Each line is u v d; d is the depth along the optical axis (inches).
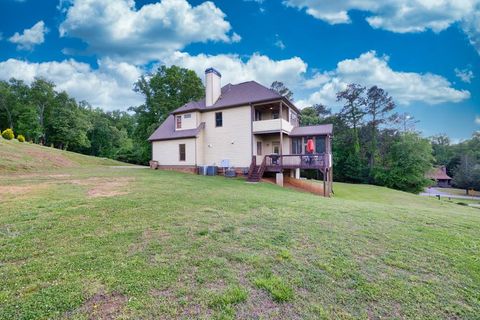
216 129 697.0
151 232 169.0
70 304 91.0
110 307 90.3
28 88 1519.4
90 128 1628.9
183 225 186.5
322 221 208.4
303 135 669.3
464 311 94.7
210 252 139.6
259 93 660.1
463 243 164.6
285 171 695.1
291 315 89.4
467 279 118.0
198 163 699.4
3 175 441.7
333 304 96.5
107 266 119.8
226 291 102.3
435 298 102.2
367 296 102.3
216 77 728.3
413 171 1119.0
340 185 947.3
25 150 686.5
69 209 217.8
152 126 1080.8
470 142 1955.0
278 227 188.4
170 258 130.6
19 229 165.9
